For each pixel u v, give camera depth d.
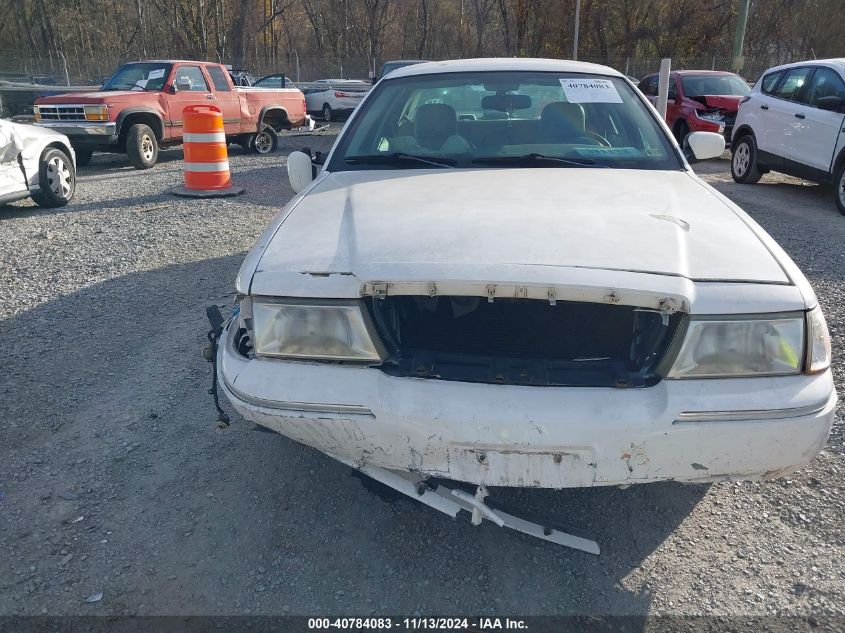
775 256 2.26
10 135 7.24
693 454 2.06
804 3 32.66
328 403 2.12
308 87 24.02
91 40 46.09
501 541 2.59
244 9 37.94
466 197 2.70
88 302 4.91
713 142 3.69
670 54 34.53
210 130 8.66
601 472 2.07
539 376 2.11
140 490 2.85
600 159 3.29
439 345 2.29
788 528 2.63
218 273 5.54
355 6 47.00
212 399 3.56
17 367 3.92
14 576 2.39
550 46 36.41
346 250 2.29
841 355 3.99
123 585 2.36
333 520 2.69
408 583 2.38
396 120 3.58
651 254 2.16
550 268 2.07
